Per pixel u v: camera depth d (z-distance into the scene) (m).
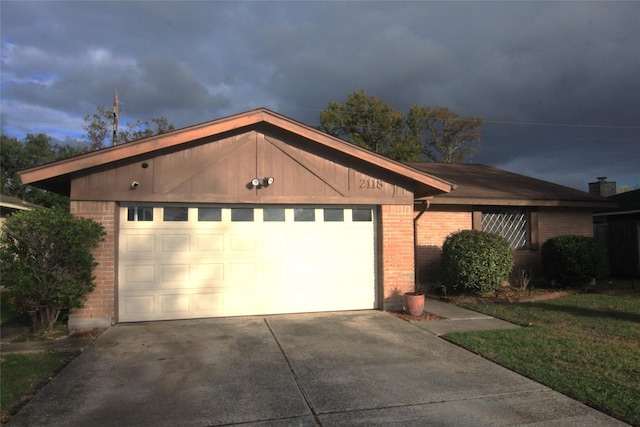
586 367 5.48
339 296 9.09
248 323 7.96
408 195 9.29
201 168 8.24
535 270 13.09
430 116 41.75
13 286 6.94
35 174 7.35
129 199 7.89
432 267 12.06
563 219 13.55
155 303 8.16
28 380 5.14
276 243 8.78
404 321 8.16
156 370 5.47
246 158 8.46
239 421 4.09
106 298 7.74
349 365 5.65
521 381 5.06
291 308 8.83
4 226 6.99
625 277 15.21
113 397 4.64
